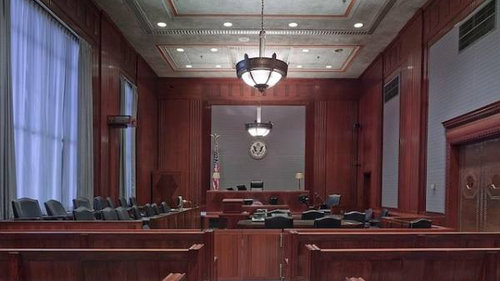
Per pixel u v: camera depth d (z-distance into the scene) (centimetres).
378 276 249
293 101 1259
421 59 754
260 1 715
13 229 402
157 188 1167
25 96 537
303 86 1259
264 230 452
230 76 1244
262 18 738
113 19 806
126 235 322
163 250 242
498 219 529
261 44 702
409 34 819
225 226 746
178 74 1223
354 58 1046
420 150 752
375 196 1045
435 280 254
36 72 564
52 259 238
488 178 553
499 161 528
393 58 927
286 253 403
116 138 855
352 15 773
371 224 782
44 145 579
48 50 595
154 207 732
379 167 1016
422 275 252
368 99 1137
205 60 1076
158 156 1239
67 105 653
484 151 565
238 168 1270
